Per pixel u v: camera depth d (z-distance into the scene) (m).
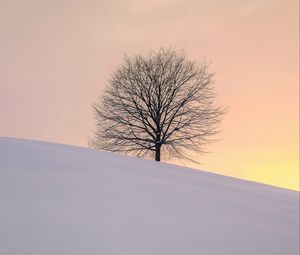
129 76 28.56
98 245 4.19
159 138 27.55
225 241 5.48
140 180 8.38
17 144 10.46
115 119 27.84
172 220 5.86
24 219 4.56
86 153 11.15
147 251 4.35
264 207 8.99
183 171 12.15
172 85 28.25
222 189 10.15
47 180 6.72
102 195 6.38
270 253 5.50
